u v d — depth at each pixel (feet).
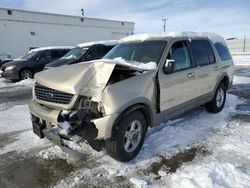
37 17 84.17
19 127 15.96
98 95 9.70
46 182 9.64
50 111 10.38
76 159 11.32
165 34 14.76
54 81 10.65
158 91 11.99
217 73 17.19
